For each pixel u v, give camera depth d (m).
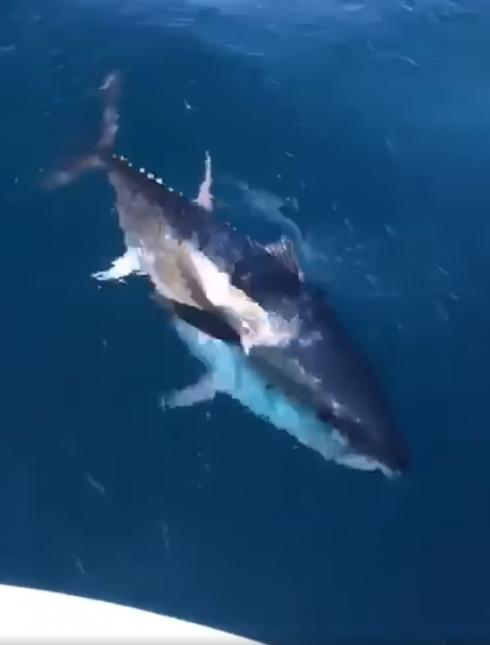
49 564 6.53
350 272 7.95
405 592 6.42
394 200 8.49
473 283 7.91
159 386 7.28
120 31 10.04
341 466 6.88
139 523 6.71
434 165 8.79
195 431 7.08
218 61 9.76
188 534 6.67
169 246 7.25
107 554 6.59
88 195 8.45
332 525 6.70
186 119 9.14
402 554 6.59
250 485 6.87
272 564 6.54
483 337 7.58
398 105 9.38
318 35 10.13
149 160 8.76
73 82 9.48
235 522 6.72
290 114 9.25
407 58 9.88
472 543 6.63
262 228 8.20
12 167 8.68
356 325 7.61
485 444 7.02
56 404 7.25
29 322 7.68
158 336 7.52
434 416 7.14
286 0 10.57
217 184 8.55
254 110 9.27
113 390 7.30
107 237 8.16
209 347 7.10
